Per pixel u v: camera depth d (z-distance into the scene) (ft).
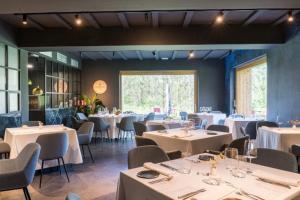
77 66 28.53
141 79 30.04
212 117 23.66
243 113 25.55
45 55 21.20
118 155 17.06
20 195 10.12
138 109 30.17
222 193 4.78
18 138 11.48
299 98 15.46
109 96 29.86
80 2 10.72
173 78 29.96
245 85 25.22
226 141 12.17
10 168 8.72
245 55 23.41
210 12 14.58
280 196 4.66
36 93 21.33
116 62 29.81
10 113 16.51
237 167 6.35
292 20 15.15
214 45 17.43
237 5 11.15
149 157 7.79
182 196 4.61
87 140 15.03
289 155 7.03
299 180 5.45
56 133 11.27
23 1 10.50
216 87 29.60
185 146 10.58
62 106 25.11
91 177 12.33
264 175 5.53
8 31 16.39
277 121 18.03
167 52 25.55
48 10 11.66
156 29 17.24
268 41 17.03
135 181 5.45
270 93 19.30
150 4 11.04
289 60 16.48
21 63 17.99
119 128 22.21
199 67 29.60
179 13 14.80
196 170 6.16
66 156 12.96
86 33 17.48
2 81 15.84
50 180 11.86
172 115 22.48
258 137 14.28
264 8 11.66
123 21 15.81
